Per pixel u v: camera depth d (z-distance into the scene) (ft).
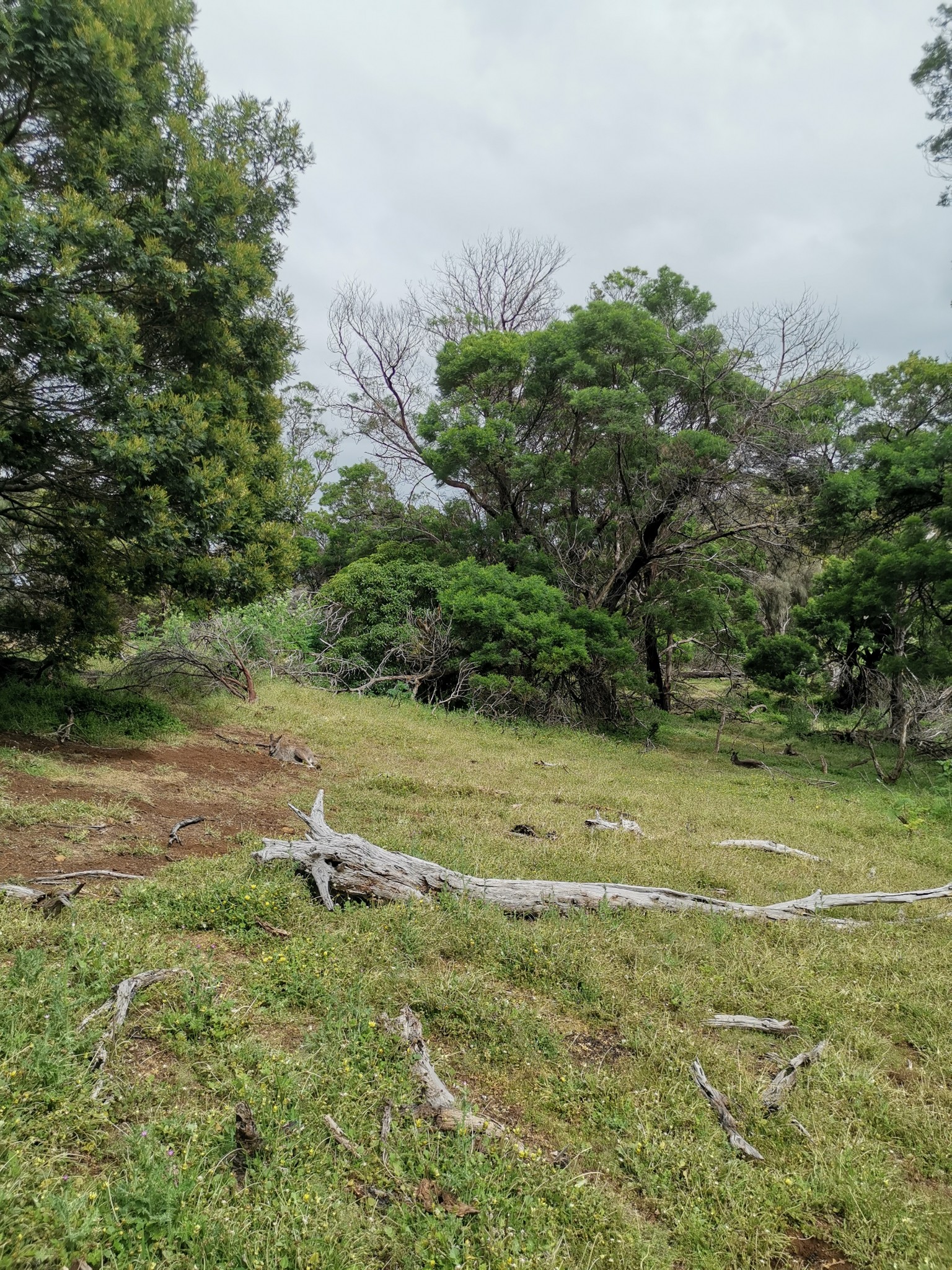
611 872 21.89
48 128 27.37
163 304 29.53
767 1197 10.07
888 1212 9.98
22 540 32.37
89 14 25.50
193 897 16.37
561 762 42.75
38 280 23.11
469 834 24.20
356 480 83.76
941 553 50.93
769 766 51.19
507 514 68.90
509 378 66.95
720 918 19.24
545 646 55.26
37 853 18.53
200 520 28.43
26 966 12.09
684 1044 13.46
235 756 32.89
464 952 16.08
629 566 65.00
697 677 94.22
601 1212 9.41
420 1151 9.98
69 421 26.30
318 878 18.03
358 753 37.01
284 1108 10.27
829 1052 13.52
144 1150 8.99
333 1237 8.35
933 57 51.52
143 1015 11.98
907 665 53.31
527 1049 12.93
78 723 31.01
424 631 60.18
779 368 62.18
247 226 33.76
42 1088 9.77
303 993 13.47
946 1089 12.84
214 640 47.67
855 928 19.88
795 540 63.93
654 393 60.64
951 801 36.63
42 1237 7.63
